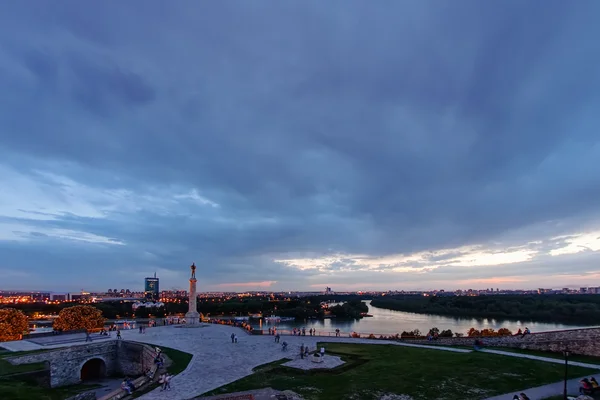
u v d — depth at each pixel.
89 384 65.00
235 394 37.28
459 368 45.06
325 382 42.84
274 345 69.06
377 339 75.19
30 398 43.69
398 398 36.75
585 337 52.16
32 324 139.50
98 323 98.19
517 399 32.53
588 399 31.69
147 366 64.25
